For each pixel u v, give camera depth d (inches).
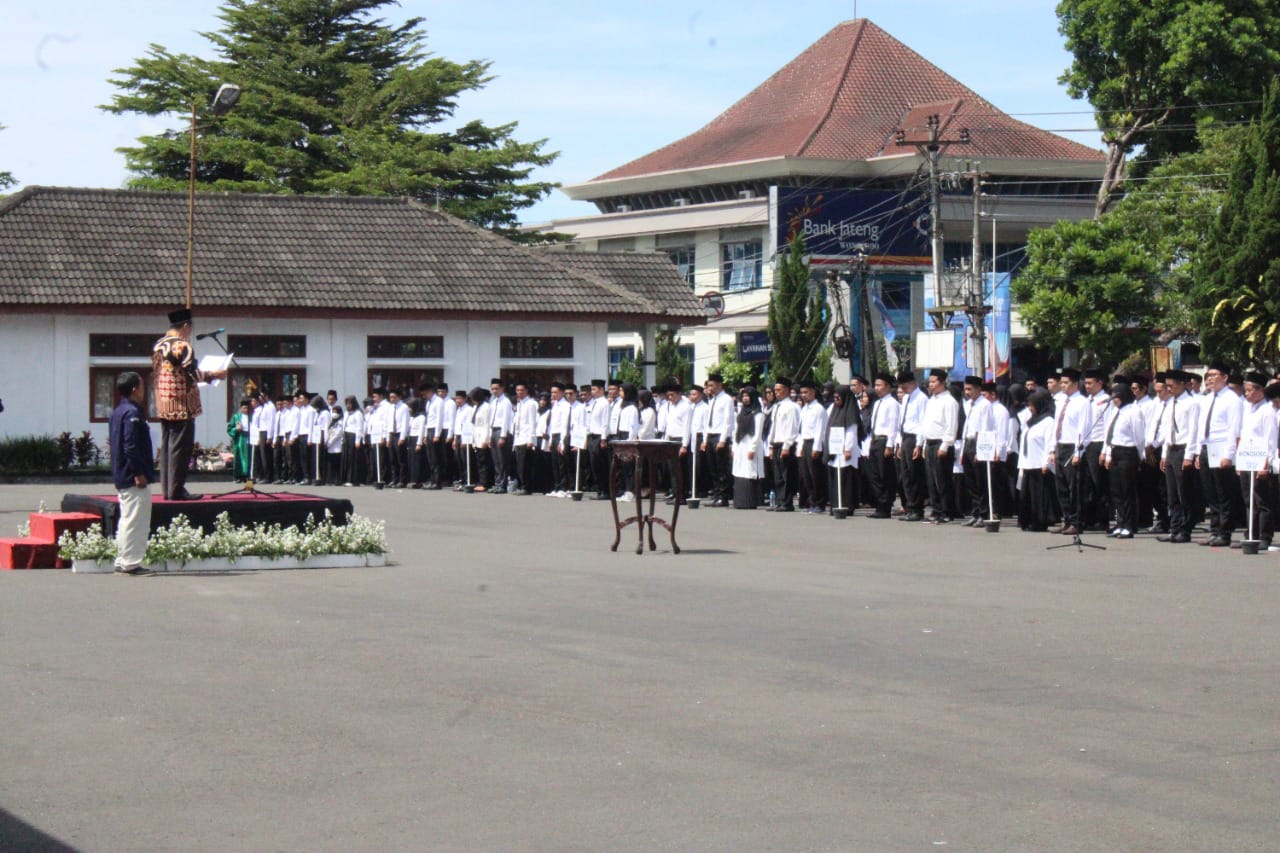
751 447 1101.1
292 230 1717.5
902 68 3021.7
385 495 1266.0
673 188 2955.2
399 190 2351.1
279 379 1641.2
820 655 444.8
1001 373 2046.0
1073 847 265.4
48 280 1540.4
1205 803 293.1
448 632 485.4
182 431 706.8
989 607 544.7
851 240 2357.3
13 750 331.9
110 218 1648.6
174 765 320.2
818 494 1056.8
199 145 2374.5
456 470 1421.0
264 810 287.7
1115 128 2317.9
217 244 1660.9
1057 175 2829.7
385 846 265.6
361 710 370.6
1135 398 910.4
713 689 395.9
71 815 284.4
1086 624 505.0
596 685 400.5
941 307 1761.8
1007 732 349.4
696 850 263.0
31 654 442.6
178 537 653.9
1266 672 421.7
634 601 557.9
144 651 448.5
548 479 1312.7
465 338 1700.3
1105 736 346.0
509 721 359.3
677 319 1785.2
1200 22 2161.7
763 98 3097.9
